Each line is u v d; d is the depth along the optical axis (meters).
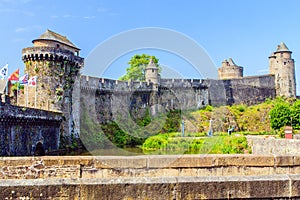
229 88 76.25
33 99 40.72
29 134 29.09
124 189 6.09
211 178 6.41
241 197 6.33
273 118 53.44
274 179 6.45
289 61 83.69
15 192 5.82
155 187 6.16
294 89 84.00
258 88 80.06
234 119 62.91
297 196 6.42
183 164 9.32
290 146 22.47
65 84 41.28
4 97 24.83
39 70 40.75
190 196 6.22
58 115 37.09
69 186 5.97
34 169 9.16
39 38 44.12
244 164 9.40
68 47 46.53
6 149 24.73
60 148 36.22
